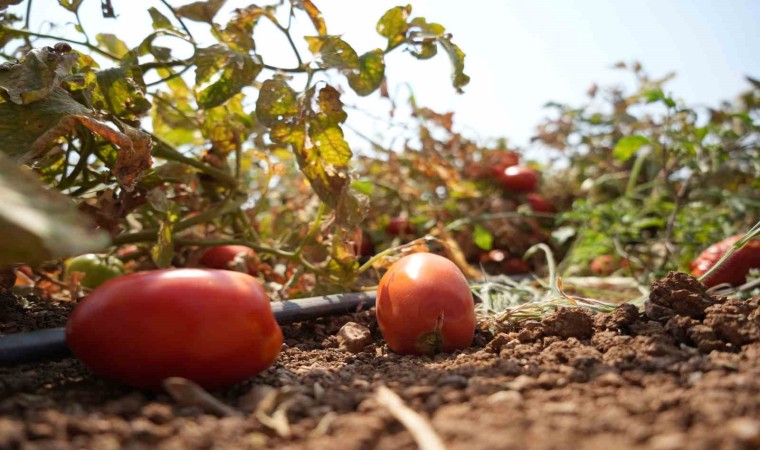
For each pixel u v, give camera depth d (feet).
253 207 1.67
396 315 0.96
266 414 0.66
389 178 2.07
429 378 0.76
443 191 2.25
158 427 0.62
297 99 1.16
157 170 1.32
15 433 0.55
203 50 1.19
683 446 0.51
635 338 0.89
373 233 2.08
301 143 1.17
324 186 1.20
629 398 0.64
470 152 2.22
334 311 1.23
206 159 1.47
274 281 1.49
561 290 1.15
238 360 0.77
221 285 0.78
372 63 1.22
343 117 1.18
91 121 0.97
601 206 1.97
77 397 0.73
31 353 0.83
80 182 1.25
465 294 0.98
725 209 2.01
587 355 0.83
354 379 0.81
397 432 0.60
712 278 1.48
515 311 1.10
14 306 1.08
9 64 0.99
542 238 2.24
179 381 0.68
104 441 0.56
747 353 0.80
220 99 1.21
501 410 0.62
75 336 0.76
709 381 0.67
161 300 0.74
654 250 1.94
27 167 0.98
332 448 0.56
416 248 1.32
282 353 1.01
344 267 1.32
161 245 1.21
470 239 2.20
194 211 1.51
